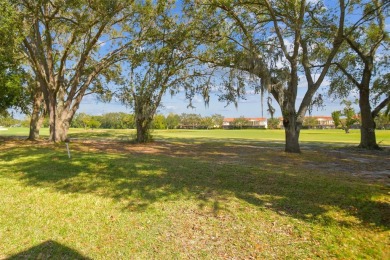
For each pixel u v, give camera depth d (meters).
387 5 14.87
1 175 9.11
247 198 6.84
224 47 15.80
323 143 23.88
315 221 5.54
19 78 20.83
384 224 5.41
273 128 71.94
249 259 4.30
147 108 20.59
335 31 15.73
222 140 26.42
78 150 15.95
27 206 6.27
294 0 14.40
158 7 17.41
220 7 14.70
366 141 18.72
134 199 6.78
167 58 18.09
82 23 17.12
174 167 10.30
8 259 4.19
